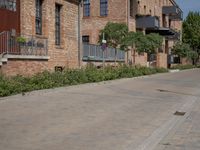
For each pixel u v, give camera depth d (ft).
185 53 220.84
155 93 65.77
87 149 27.43
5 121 36.52
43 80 63.46
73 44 93.81
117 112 43.75
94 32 145.07
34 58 71.72
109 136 31.55
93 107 46.57
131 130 34.17
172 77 113.50
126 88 72.64
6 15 71.41
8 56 63.67
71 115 40.57
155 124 37.42
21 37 68.18
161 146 28.63
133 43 120.78
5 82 54.13
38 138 30.25
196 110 47.21
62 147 27.78
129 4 145.38
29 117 38.70
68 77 72.43
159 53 184.14
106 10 144.66
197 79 105.09
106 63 114.11
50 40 83.51
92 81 80.53
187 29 279.69
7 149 26.96
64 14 89.56
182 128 35.63
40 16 82.02
